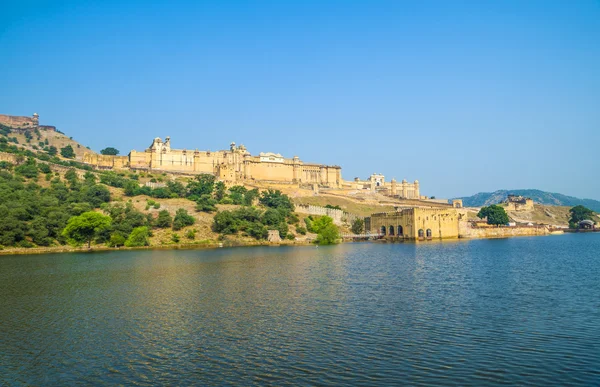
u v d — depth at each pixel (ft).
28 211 455.63
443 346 130.31
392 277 257.34
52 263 332.60
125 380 112.06
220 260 353.31
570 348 127.03
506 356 122.01
